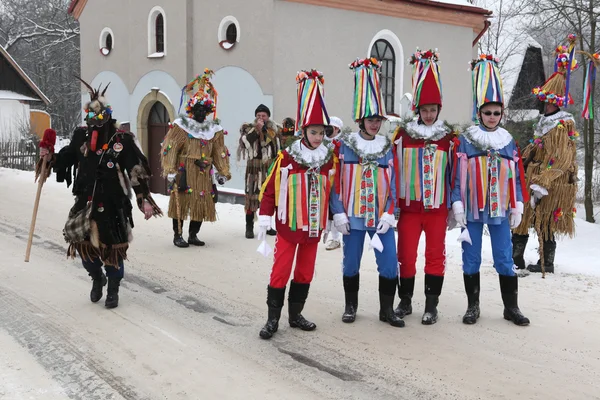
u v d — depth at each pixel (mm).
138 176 5328
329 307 5727
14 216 10328
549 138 6516
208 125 8219
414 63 5203
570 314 5457
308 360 4473
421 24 14414
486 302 5840
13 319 5281
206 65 13750
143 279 6656
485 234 8555
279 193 4887
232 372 4258
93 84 17484
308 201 4871
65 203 11773
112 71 16641
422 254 7648
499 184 5137
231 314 5516
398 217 5227
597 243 8836
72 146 5484
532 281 6520
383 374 4230
